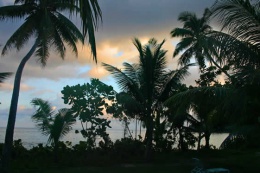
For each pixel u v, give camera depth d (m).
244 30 8.38
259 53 8.47
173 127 23.16
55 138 16.52
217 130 21.84
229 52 8.10
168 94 17.69
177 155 20.47
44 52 18.59
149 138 17.77
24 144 22.23
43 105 17.41
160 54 17.84
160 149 22.33
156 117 20.69
